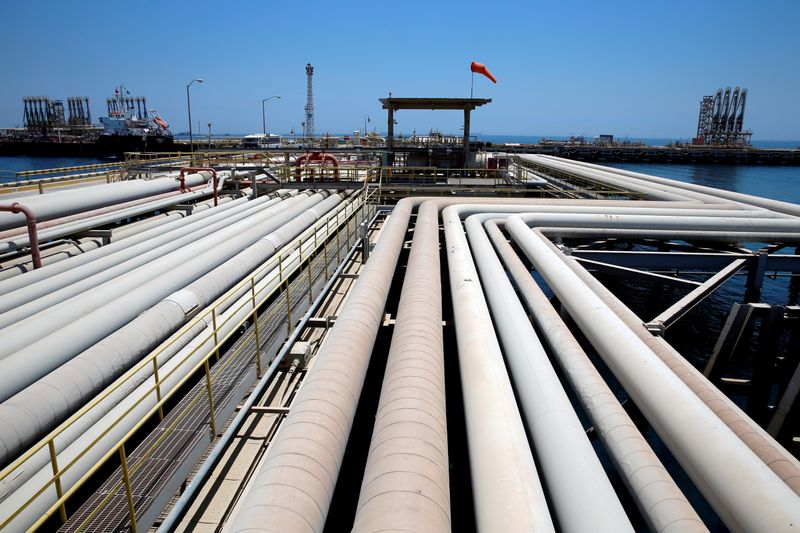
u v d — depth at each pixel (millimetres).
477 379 7102
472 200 20766
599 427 6625
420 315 8852
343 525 7344
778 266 16703
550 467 5637
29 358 7391
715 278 14328
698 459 5719
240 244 13969
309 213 19422
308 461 5199
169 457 6469
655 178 28297
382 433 5652
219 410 7422
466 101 30766
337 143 62000
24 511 5379
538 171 43906
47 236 13203
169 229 16094
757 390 13633
